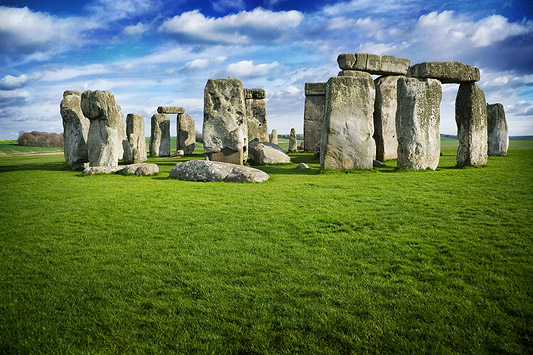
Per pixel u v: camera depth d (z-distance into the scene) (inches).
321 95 1047.6
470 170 490.6
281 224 236.1
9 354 107.7
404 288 143.4
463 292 138.9
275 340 112.3
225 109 625.6
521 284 143.6
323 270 161.8
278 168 589.0
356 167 509.7
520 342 108.1
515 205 274.1
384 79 717.3
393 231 218.2
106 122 561.6
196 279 154.3
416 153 497.4
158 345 110.5
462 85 546.0
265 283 149.5
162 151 1144.2
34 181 443.2
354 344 109.3
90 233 221.3
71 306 134.3
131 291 144.6
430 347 107.4
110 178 472.1
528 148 981.8
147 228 230.5
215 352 106.5
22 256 183.6
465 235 206.5
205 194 343.0
